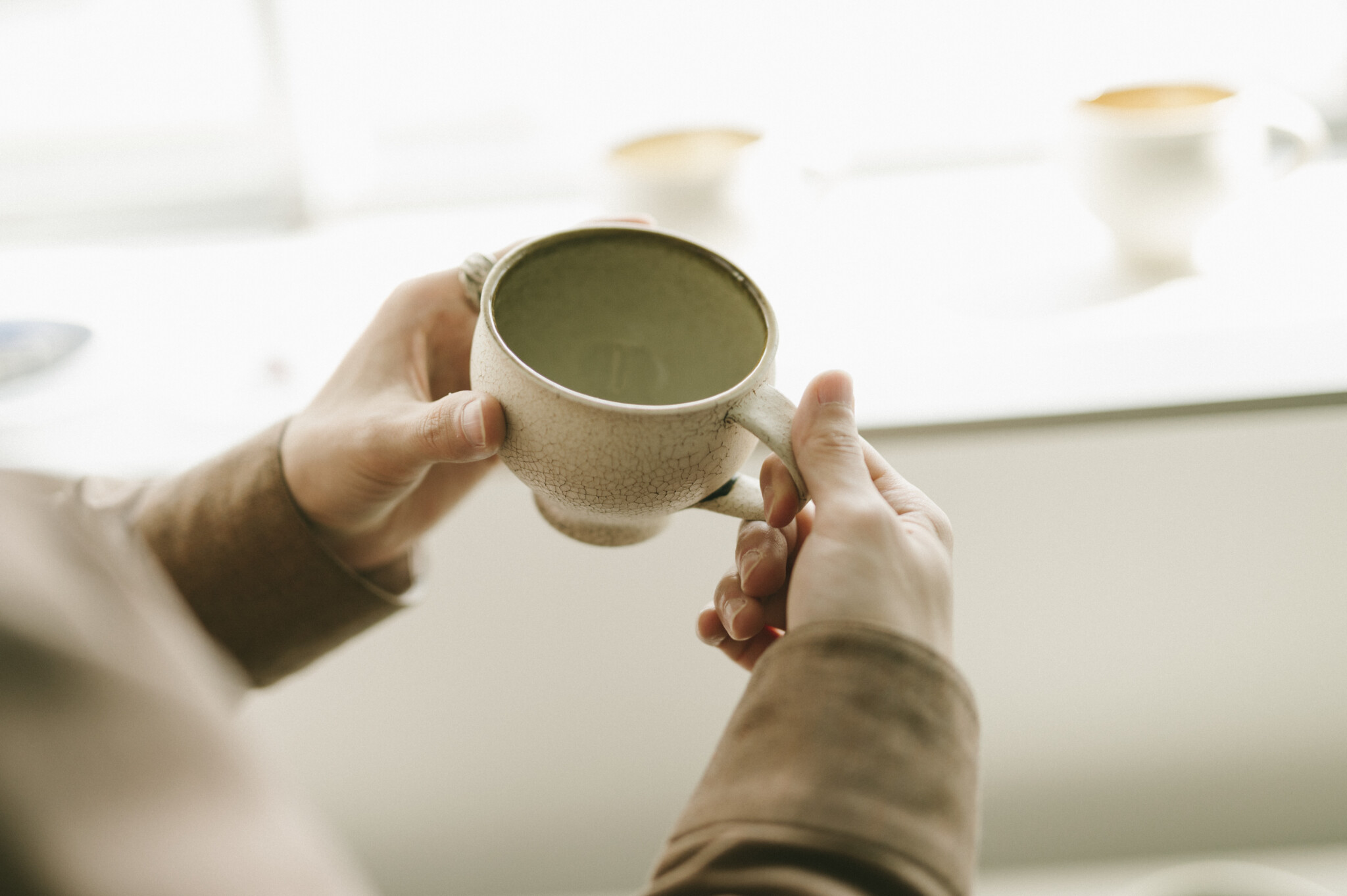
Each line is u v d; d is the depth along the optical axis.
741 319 0.62
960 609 1.01
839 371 0.56
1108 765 1.08
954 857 0.48
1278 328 0.89
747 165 0.89
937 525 0.57
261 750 0.42
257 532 0.68
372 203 1.21
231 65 1.15
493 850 1.12
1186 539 0.97
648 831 1.11
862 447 0.59
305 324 0.99
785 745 0.49
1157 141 0.89
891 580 0.52
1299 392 0.82
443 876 1.13
